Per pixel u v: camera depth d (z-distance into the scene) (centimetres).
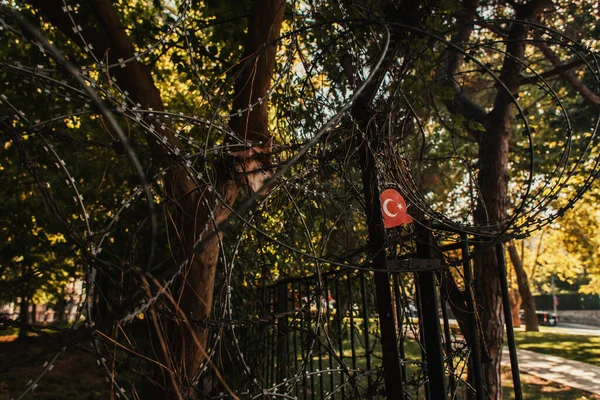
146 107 381
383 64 268
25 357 171
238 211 119
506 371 1072
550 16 914
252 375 244
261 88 381
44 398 705
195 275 321
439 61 313
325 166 289
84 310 211
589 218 2023
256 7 398
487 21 280
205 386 328
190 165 253
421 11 261
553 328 3062
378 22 231
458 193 1222
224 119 272
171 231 364
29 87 516
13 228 948
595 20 929
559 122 1109
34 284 1145
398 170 266
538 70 1095
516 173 1238
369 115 258
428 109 485
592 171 269
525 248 3005
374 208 247
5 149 586
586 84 1022
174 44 482
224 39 636
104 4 395
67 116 226
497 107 705
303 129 334
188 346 293
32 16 550
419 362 299
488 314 639
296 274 531
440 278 291
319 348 287
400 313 296
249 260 480
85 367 912
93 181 726
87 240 216
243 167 283
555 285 5241
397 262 245
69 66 99
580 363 1203
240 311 507
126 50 395
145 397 349
